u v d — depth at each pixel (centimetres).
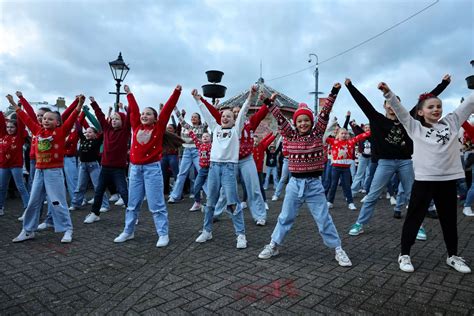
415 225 341
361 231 490
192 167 891
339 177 731
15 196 874
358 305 258
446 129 335
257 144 722
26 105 541
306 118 362
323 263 357
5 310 254
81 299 273
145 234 493
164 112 456
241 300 268
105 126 579
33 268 344
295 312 248
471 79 678
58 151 450
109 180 583
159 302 265
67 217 454
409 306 256
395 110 340
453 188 339
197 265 352
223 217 632
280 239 377
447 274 323
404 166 453
